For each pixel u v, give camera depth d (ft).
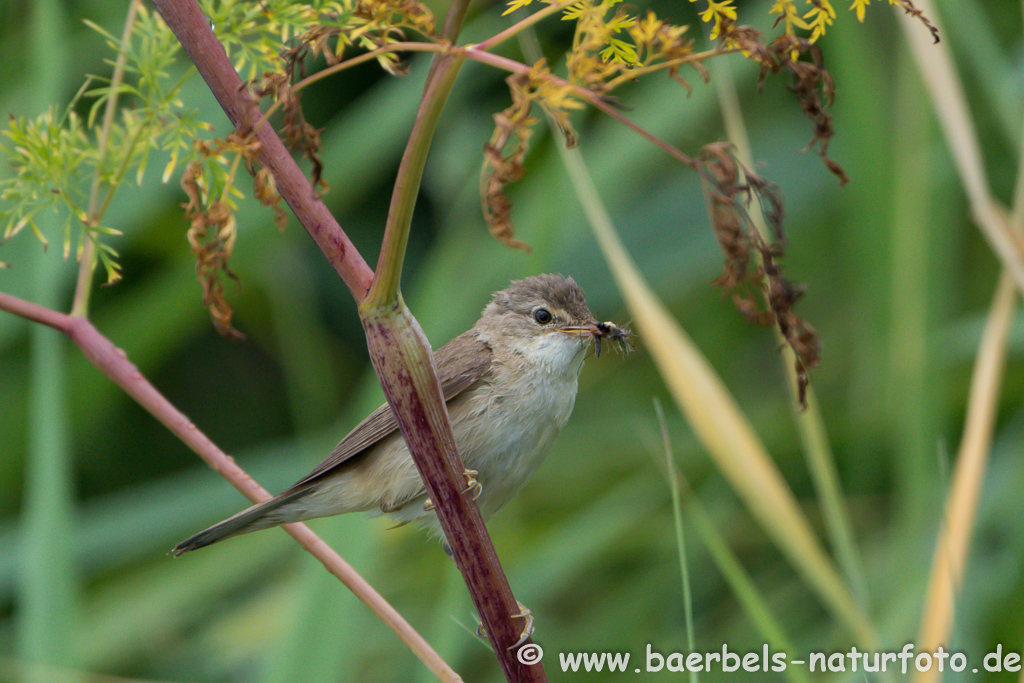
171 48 15.87
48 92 23.11
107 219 27.66
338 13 13.78
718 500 31.27
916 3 21.61
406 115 30.40
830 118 11.13
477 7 32.40
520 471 24.71
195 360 40.04
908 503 25.23
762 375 38.29
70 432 31.22
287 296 34.17
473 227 28.89
